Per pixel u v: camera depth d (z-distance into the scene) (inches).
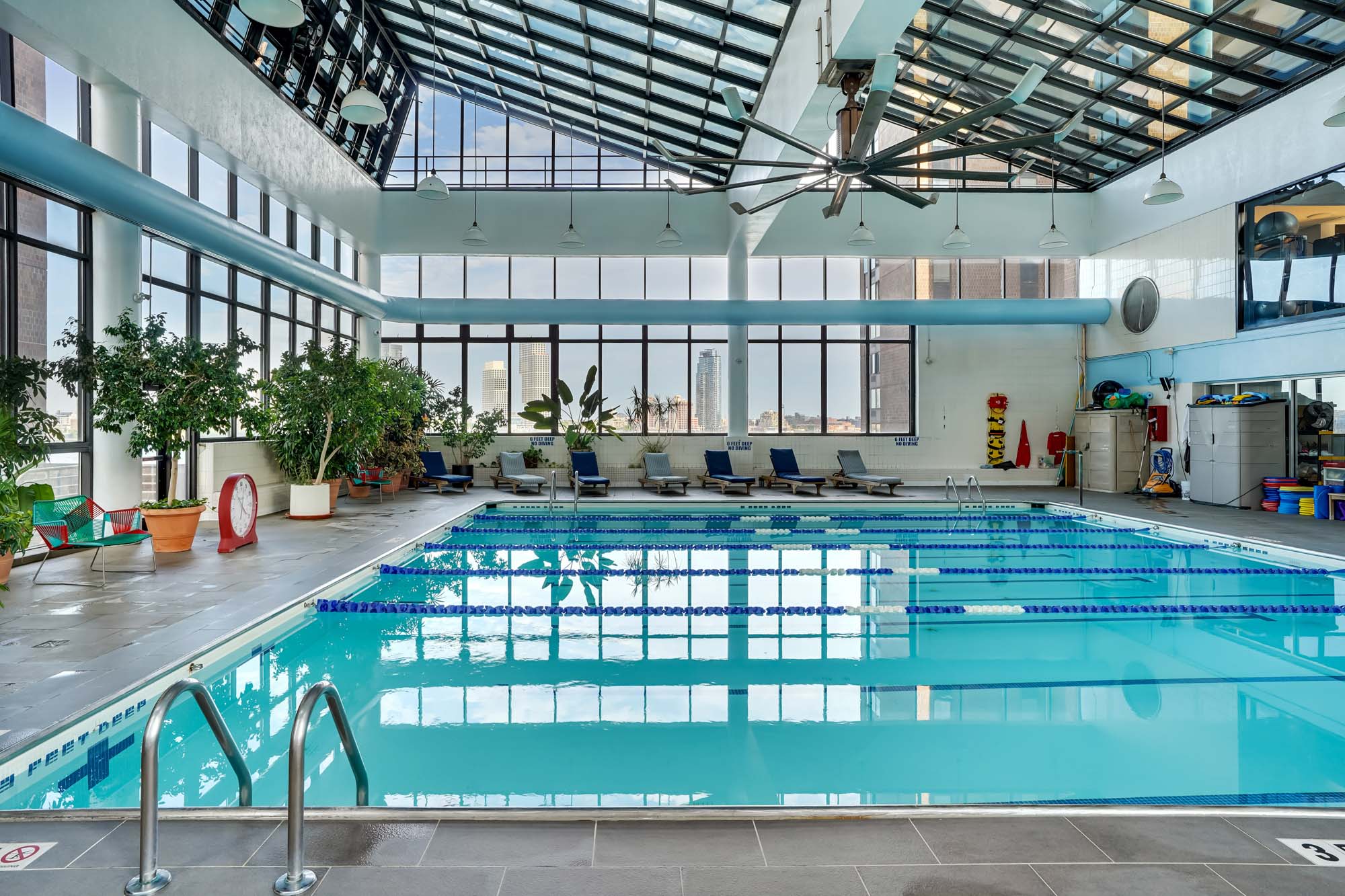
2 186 257.1
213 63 341.1
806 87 293.3
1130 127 468.4
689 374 607.8
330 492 397.4
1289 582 266.5
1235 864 80.6
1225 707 153.1
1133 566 295.7
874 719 146.3
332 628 208.2
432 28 468.8
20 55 269.6
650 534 374.3
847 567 295.9
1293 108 394.6
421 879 78.0
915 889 76.5
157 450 290.7
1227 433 433.1
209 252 334.6
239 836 86.5
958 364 593.0
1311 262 390.3
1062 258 601.9
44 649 160.2
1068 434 589.0
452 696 157.6
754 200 435.2
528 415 597.6
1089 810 91.6
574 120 554.9
